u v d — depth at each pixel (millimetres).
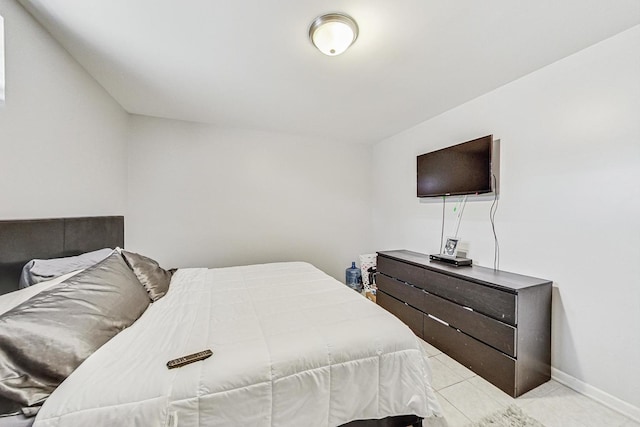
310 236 3604
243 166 3217
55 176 1578
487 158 2109
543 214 1857
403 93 2256
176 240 2922
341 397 1094
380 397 1161
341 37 1430
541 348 1727
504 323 1672
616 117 1513
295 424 998
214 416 883
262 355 1036
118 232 2297
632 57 1451
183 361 954
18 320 844
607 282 1552
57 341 877
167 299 1650
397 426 1283
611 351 1531
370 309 1510
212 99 2389
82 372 876
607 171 1551
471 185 2258
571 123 1707
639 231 1437
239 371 958
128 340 1100
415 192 3109
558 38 1540
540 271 1872
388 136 3555
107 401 793
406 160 3258
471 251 2391
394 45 1602
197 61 1786
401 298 2627
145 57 1737
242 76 1983
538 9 1309
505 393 1649
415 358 1230
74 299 1047
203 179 3031
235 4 1275
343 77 2002
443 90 2203
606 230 1556
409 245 3209
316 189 3623
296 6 1291
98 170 2092
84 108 1882
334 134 3469
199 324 1289
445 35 1512
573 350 1692
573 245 1698
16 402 766
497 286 1713
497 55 1710
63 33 1496
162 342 1105
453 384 1742
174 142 2896
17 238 1218
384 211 3697
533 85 1911
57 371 841
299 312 1460
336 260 3775
